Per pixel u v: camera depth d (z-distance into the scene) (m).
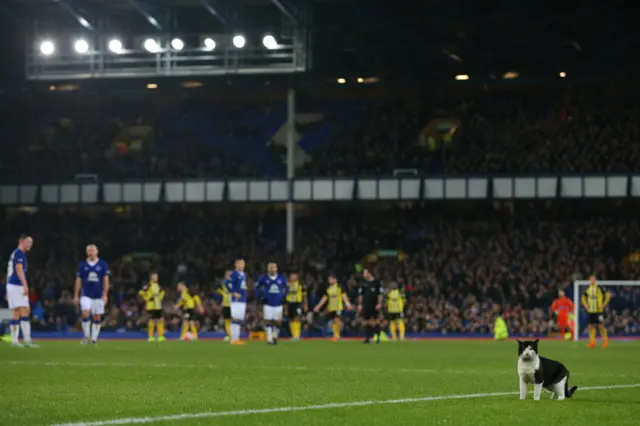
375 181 57.88
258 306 52.94
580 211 59.09
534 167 58.62
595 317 36.75
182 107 65.62
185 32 58.50
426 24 54.91
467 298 52.31
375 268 55.72
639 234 56.53
